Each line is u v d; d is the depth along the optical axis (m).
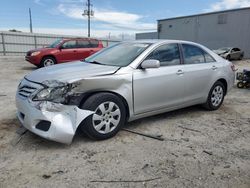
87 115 3.18
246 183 2.53
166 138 3.59
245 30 25.34
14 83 8.07
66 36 27.31
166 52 4.13
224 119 4.55
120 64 3.76
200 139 3.60
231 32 26.55
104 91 3.39
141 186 2.43
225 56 21.06
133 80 3.58
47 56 11.61
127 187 2.41
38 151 3.06
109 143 3.36
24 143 3.26
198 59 4.67
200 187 2.44
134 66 3.66
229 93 7.11
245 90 7.64
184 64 4.34
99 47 12.98
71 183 2.45
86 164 2.80
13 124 3.92
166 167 2.79
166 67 4.03
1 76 9.73
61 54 11.84
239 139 3.64
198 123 4.28
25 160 2.84
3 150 3.06
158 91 3.90
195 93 4.55
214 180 2.57
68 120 3.06
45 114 2.98
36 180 2.48
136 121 4.28
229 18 26.45
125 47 4.25
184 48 4.45
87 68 3.58
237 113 4.95
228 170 2.77
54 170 2.66
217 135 3.77
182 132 3.84
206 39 28.91
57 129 2.97
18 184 2.40
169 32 32.91
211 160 2.99
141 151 3.16
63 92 3.04
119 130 3.63
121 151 3.14
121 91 3.49
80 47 12.42
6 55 23.50
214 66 4.86
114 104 3.43
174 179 2.57
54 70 3.57
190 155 3.10
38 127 3.10
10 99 5.66
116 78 3.42
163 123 4.22
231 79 5.30
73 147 3.20
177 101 4.26
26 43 24.84
